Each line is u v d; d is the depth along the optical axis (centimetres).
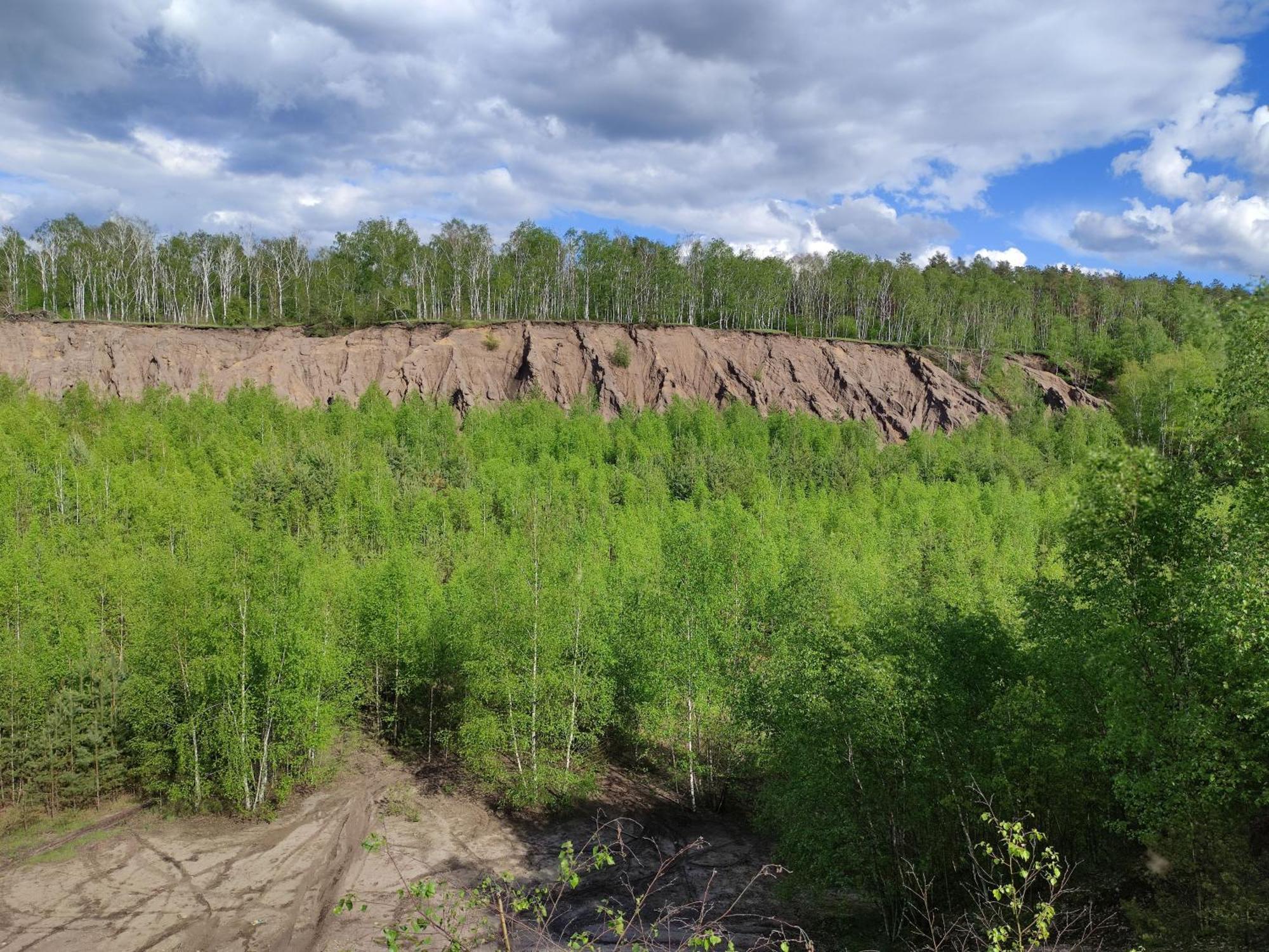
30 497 5684
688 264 14238
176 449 7894
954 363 12462
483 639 3297
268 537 3183
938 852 1975
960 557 4891
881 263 14462
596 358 11894
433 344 11769
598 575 4212
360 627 3747
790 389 11969
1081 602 1820
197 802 2922
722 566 3372
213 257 13500
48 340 10706
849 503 7519
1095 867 1831
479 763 3188
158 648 3041
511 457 9119
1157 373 9062
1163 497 1582
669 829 2988
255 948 2122
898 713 1897
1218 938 1305
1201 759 1454
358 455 8381
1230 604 1465
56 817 2864
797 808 2072
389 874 2556
